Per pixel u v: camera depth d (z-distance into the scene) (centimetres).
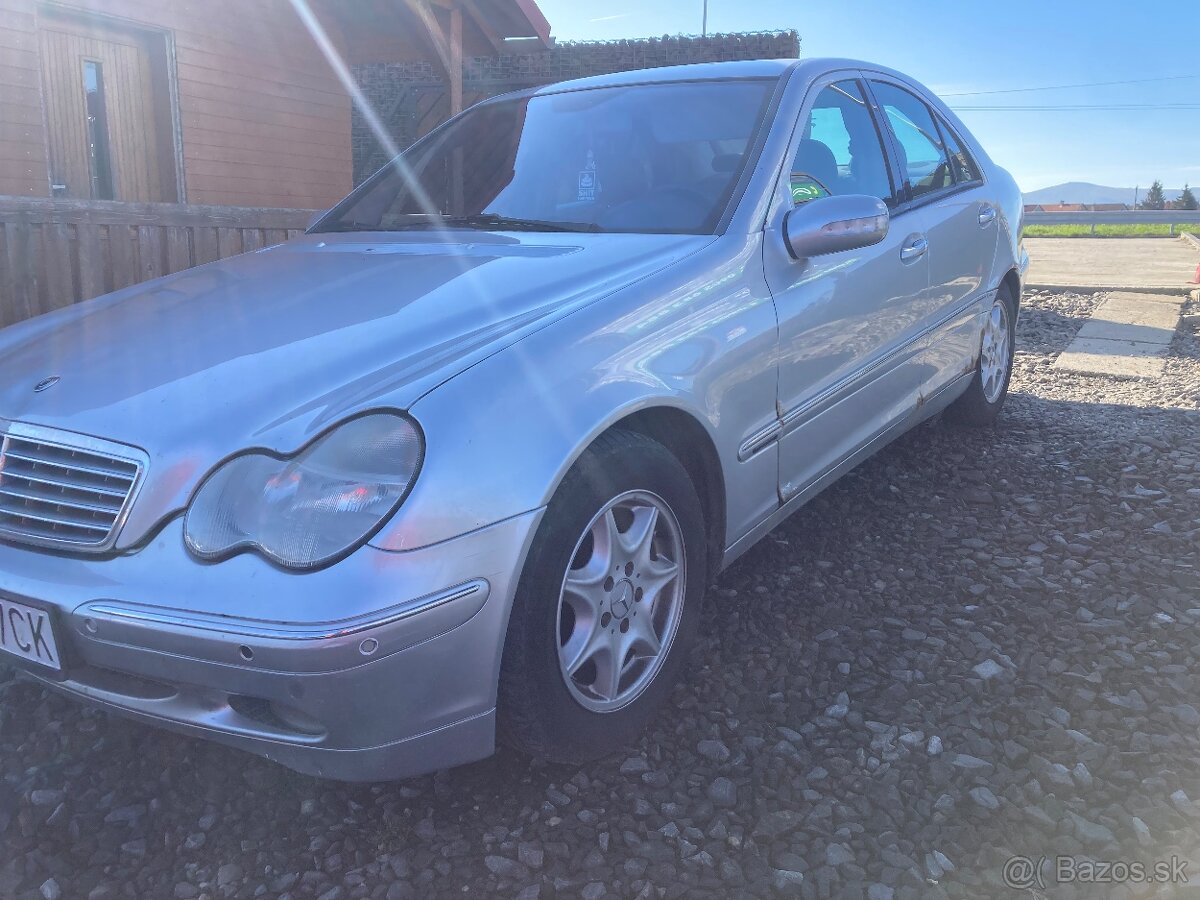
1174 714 229
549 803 206
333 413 179
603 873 187
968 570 310
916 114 384
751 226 261
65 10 744
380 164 1395
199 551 173
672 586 231
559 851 192
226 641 164
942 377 374
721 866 187
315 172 1012
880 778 211
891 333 321
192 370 204
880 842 192
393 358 197
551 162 315
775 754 220
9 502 197
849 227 257
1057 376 617
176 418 188
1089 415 499
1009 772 211
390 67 1366
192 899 182
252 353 207
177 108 841
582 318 210
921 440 439
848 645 266
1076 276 1252
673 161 292
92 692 188
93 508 185
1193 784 205
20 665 192
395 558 167
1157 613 278
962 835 194
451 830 199
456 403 181
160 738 230
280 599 164
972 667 253
